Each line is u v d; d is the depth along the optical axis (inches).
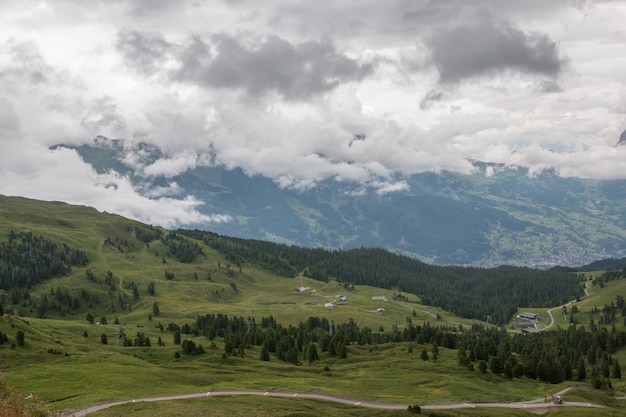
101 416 4867.1
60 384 6200.8
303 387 6717.5
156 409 5103.3
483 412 6092.5
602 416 6220.5
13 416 3636.8
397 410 5743.1
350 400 6353.3
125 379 6491.1
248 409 5236.2
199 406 5305.1
